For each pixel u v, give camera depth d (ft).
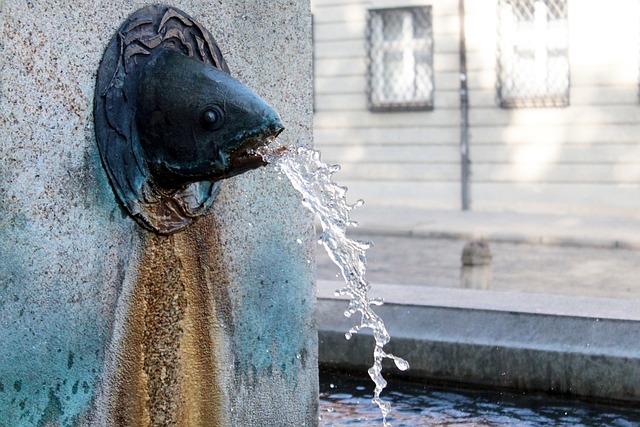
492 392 20.25
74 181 11.06
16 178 10.38
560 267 55.26
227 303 13.30
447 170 84.48
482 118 82.79
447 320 21.17
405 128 85.87
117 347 11.73
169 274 12.40
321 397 20.22
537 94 80.84
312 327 14.96
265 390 14.06
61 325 10.98
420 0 83.97
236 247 13.42
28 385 10.61
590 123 78.84
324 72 88.69
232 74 13.25
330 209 12.84
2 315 10.29
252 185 13.65
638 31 76.64
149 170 11.80
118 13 11.50
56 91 10.79
